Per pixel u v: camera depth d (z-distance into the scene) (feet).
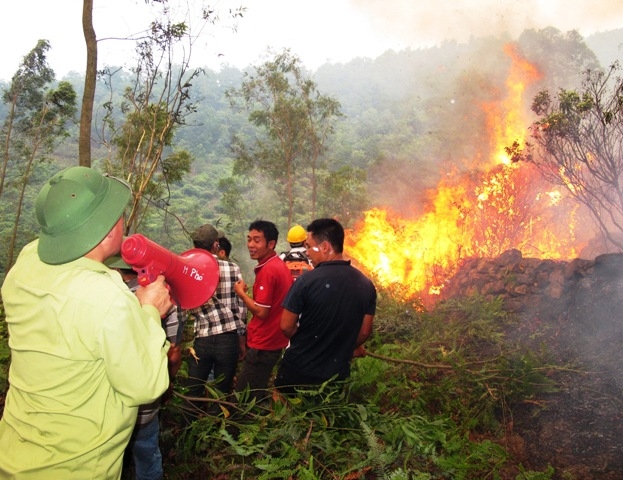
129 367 4.56
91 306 4.57
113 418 4.91
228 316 12.03
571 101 27.22
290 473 7.66
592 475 9.97
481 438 11.41
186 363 12.46
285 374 10.19
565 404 12.14
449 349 15.81
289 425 8.55
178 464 9.11
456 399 12.29
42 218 4.85
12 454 4.82
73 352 4.57
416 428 9.02
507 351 14.99
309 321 9.74
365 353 11.85
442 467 8.36
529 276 20.45
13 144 73.87
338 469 8.39
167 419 9.80
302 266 14.46
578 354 14.56
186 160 38.65
